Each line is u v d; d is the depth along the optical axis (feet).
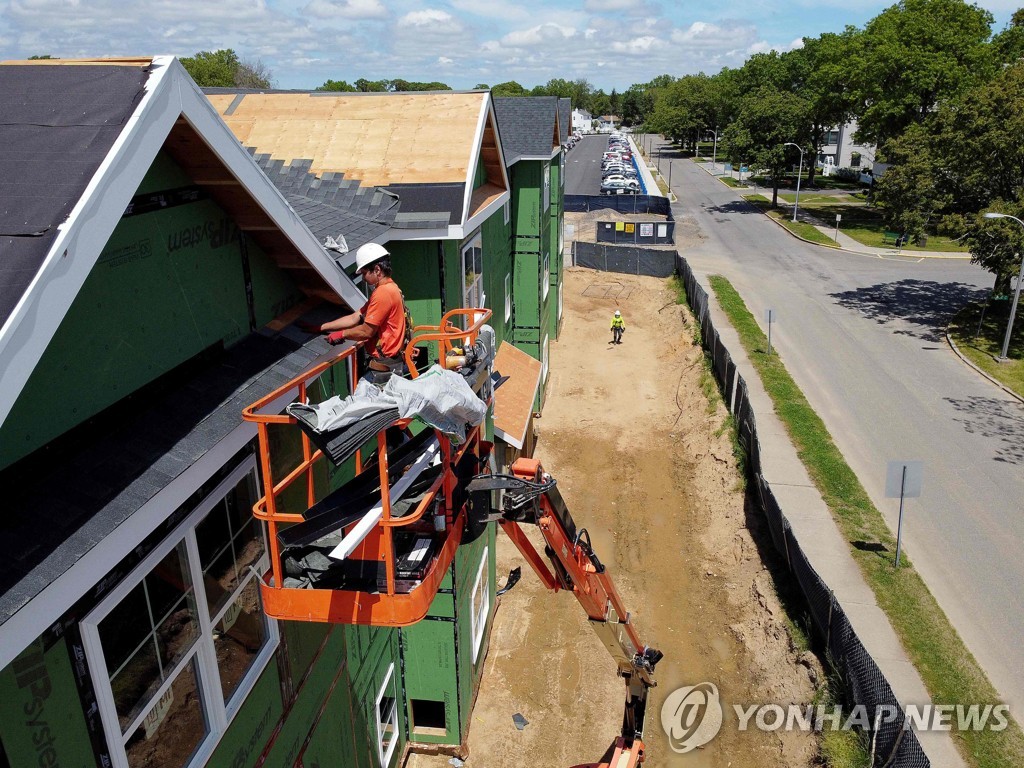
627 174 263.70
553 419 91.71
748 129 206.39
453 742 44.47
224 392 19.31
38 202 12.64
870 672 41.75
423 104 44.60
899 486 52.24
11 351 11.12
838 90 192.65
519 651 54.08
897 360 97.76
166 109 14.99
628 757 35.55
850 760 40.98
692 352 107.14
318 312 25.64
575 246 163.73
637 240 174.81
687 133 395.55
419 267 39.47
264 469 17.26
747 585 58.85
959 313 115.55
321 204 35.47
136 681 17.10
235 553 21.35
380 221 35.83
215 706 19.97
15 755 13.33
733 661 52.95
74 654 14.57
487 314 24.36
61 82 15.19
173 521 17.43
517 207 85.61
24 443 14.16
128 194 13.82
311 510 18.43
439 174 40.16
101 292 16.14
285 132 43.91
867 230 180.55
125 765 16.34
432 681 42.86
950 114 111.04
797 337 106.63
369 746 35.88
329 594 18.03
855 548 57.47
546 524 27.20
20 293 11.38
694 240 176.55
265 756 23.32
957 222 99.30
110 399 16.58
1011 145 95.50
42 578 12.16
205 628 19.34
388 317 19.36
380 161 41.45
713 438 80.07
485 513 25.14
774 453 72.74
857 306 121.39
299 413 16.33
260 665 22.57
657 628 56.59
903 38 175.73
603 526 69.72
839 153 292.20
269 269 23.54
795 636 50.96
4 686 12.98
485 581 51.55
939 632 48.47
